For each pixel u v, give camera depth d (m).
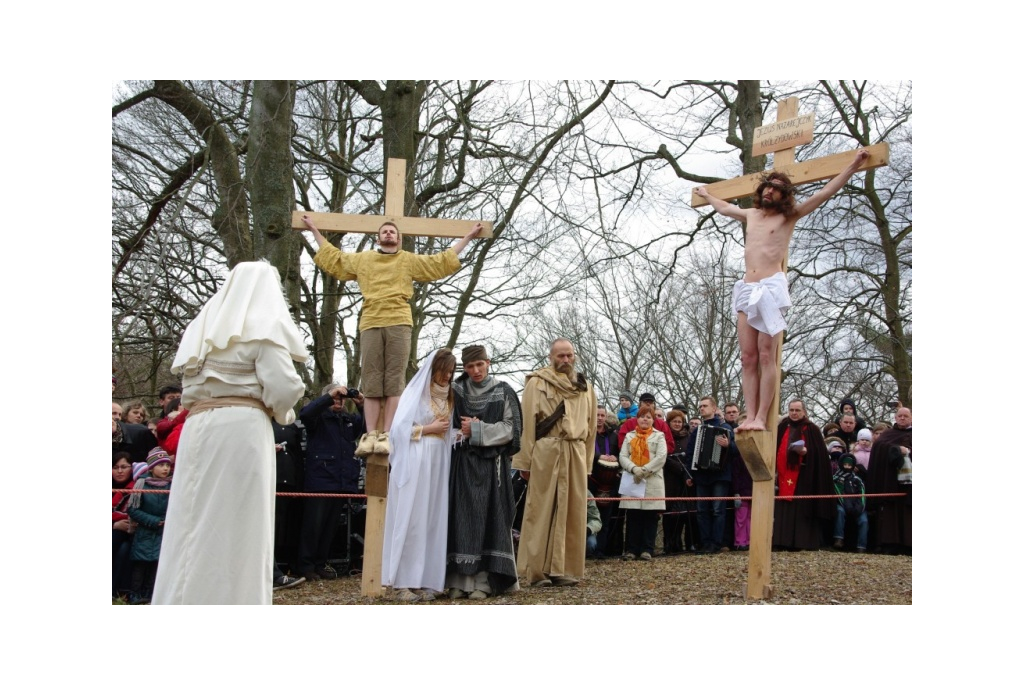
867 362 22.61
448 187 14.58
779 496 11.62
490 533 8.46
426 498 8.39
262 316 5.33
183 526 5.17
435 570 8.36
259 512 5.22
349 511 9.92
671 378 28.34
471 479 8.53
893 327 18.98
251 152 12.15
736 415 12.11
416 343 16.20
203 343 5.27
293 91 12.80
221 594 5.12
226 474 5.17
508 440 8.54
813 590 8.19
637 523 11.22
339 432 9.79
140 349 16.22
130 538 8.30
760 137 8.33
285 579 9.16
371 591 8.47
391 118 14.23
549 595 8.39
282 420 5.35
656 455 11.20
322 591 8.90
